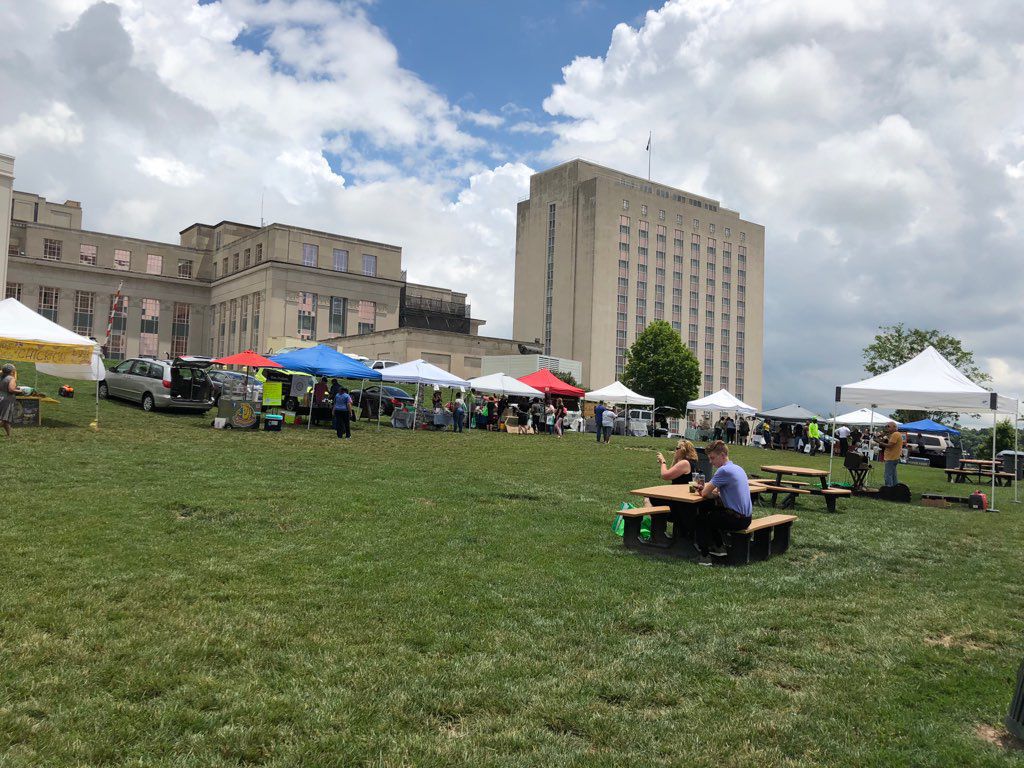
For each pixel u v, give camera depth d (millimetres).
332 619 5199
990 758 3494
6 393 15898
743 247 114750
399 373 29062
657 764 3369
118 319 76125
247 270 71938
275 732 3508
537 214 105625
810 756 3514
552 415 34781
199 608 5273
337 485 11883
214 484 11109
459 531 8695
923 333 47938
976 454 38812
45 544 6809
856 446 31047
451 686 4164
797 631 5441
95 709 3635
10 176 46688
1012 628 5762
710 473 12203
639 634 5266
